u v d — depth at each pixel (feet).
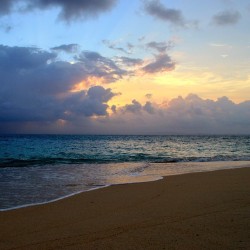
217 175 49.57
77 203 29.22
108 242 17.33
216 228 19.71
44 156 103.65
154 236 18.24
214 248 16.08
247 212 24.13
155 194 33.53
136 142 274.77
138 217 23.18
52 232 19.54
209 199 29.84
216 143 255.09
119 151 140.05
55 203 29.27
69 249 16.35
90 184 42.37
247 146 199.62
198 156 110.73
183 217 22.80
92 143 238.68
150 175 53.26
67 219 23.03
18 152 122.72
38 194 34.53
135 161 86.12
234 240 17.31
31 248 16.58
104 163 78.13
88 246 16.75
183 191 35.01
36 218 23.49
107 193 34.55
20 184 41.86
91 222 21.95
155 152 135.23
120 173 56.18
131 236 18.37
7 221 22.61
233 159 94.73
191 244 16.74
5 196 33.27
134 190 36.45
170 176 48.75
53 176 50.83
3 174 52.85
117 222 21.77
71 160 86.94
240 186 38.11
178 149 162.91
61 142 249.96
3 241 17.85
